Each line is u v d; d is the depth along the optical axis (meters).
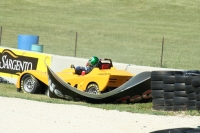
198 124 35.44
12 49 63.22
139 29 154.62
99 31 147.75
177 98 41.62
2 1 194.50
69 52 108.75
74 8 191.50
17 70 62.53
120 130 33.00
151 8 193.38
